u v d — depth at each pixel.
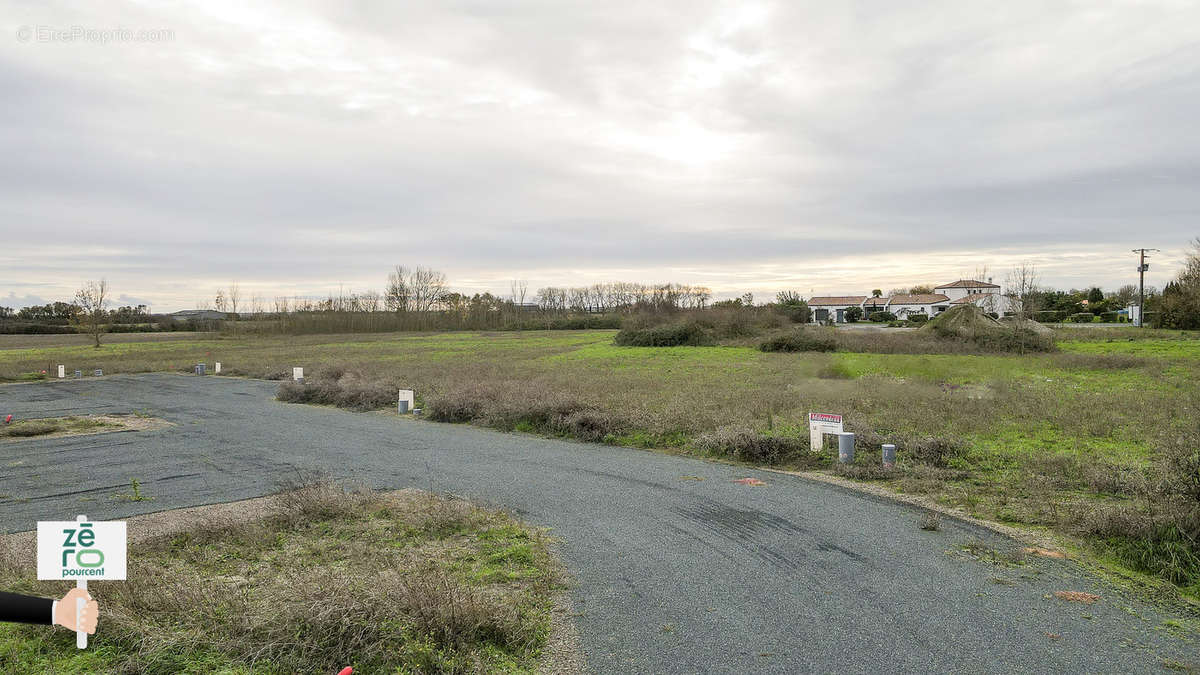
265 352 44.69
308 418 17.27
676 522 7.88
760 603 5.57
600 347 40.94
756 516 8.10
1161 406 14.43
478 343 50.25
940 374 22.36
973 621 5.20
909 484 9.30
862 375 22.41
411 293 95.81
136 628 4.73
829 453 11.22
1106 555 6.59
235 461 11.83
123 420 17.19
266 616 4.92
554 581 6.02
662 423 13.50
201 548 6.96
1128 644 4.80
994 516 7.94
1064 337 36.88
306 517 7.93
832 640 4.91
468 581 6.01
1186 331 42.91
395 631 4.80
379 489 9.60
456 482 10.01
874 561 6.53
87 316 52.94
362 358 36.53
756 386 19.70
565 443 13.31
